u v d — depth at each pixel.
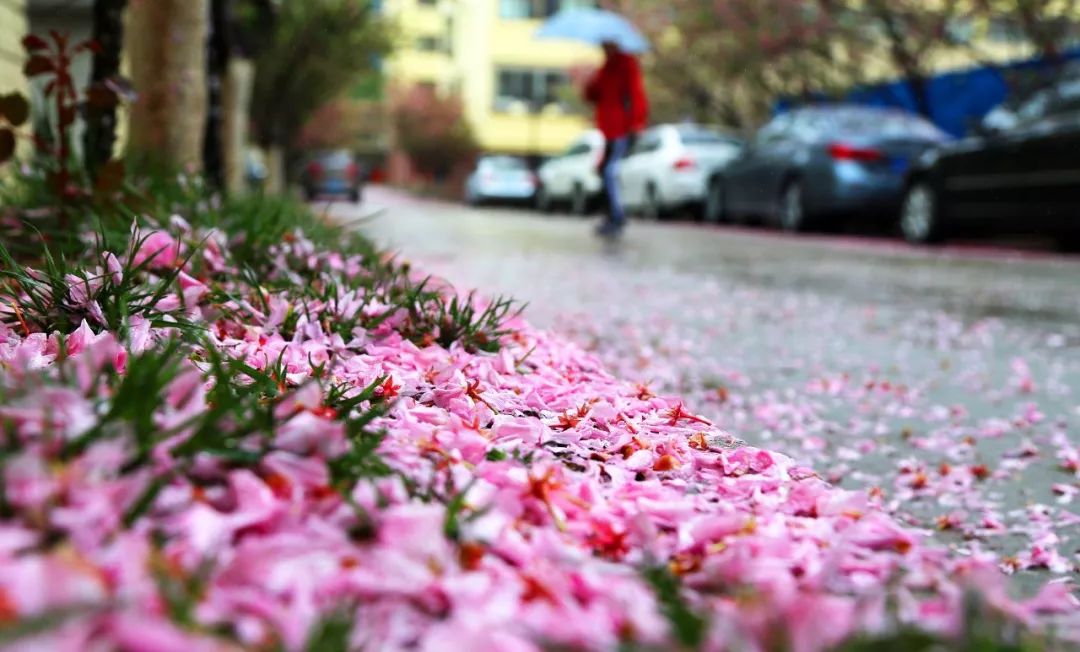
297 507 1.63
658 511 2.01
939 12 16.77
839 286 8.89
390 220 17.83
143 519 1.54
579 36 13.33
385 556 1.54
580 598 1.61
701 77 25.42
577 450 2.48
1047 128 11.38
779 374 5.36
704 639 1.36
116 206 4.77
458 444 2.19
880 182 14.36
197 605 1.30
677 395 4.78
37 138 4.91
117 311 2.93
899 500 3.52
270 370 2.54
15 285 3.24
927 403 4.87
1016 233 12.72
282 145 25.38
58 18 10.89
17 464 1.45
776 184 15.96
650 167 19.89
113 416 1.73
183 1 6.98
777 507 2.19
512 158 30.11
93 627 1.14
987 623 1.49
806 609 1.39
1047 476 3.79
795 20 19.50
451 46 51.19
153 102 7.05
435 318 3.68
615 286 8.38
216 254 4.16
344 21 22.12
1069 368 5.66
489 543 1.73
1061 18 15.19
